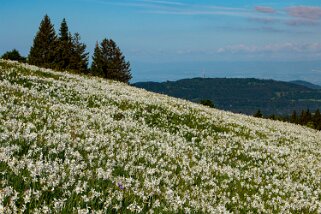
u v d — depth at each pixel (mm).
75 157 9758
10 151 8641
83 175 8398
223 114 34000
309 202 11984
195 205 8672
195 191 9844
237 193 10984
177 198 8336
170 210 7895
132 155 11695
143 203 7836
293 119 143750
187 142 17875
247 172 13914
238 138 21516
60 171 8086
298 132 36312
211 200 9477
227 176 12781
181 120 23359
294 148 23688
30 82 23531
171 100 34125
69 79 31172
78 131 13203
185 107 30266
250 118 40375
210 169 12969
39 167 7695
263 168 15875
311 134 38406
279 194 12258
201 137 19891
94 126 15141
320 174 17547
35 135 10492
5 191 6254
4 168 7508
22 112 14422
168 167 11766
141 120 20828
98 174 8461
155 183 9266
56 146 10422
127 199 7746
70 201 6773
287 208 10812
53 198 6809
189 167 12172
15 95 18281
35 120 13555
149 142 14812
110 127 15891
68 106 18375
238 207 9812
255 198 10914
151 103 26234
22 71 28312
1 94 17109
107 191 7793
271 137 25719
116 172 9633
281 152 20172
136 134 15656
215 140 19781
